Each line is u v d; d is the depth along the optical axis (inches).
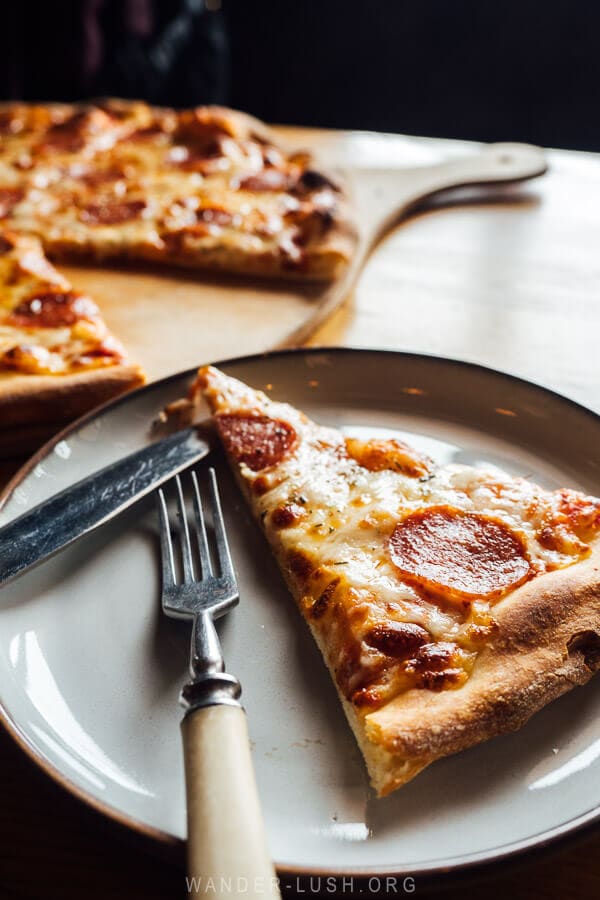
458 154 32.0
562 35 56.9
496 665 14.1
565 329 23.2
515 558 15.4
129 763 13.5
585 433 18.0
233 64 62.7
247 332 23.3
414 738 13.2
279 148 32.0
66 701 14.3
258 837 11.3
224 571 15.9
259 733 14.0
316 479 17.1
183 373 19.5
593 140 59.6
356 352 19.8
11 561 15.7
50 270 25.2
